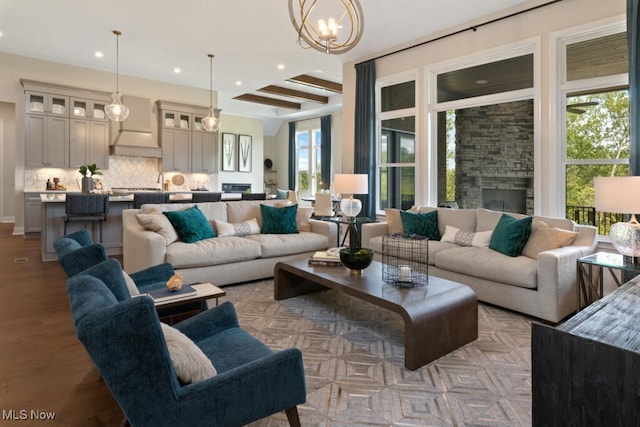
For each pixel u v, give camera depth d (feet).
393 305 7.74
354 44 10.19
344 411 6.08
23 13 16.05
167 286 7.66
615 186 8.75
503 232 11.80
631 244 8.73
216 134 29.55
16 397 6.37
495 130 17.31
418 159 18.34
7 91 21.94
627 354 2.50
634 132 11.56
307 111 36.94
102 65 23.35
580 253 10.32
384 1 14.42
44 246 16.61
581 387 2.73
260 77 25.52
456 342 8.26
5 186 29.37
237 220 15.47
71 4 15.20
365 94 20.21
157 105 26.96
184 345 4.27
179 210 14.10
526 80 15.03
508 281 10.47
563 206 13.96
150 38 18.65
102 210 17.02
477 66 16.52
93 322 3.40
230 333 6.07
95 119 24.39
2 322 9.68
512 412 6.07
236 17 16.11
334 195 27.35
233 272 12.88
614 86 12.75
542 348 2.94
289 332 9.23
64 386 6.73
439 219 14.89
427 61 17.80
